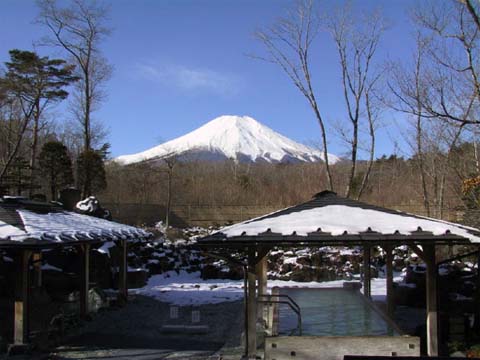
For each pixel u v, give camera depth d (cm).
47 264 1872
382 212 1022
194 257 2616
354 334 1078
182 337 1297
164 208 3756
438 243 944
